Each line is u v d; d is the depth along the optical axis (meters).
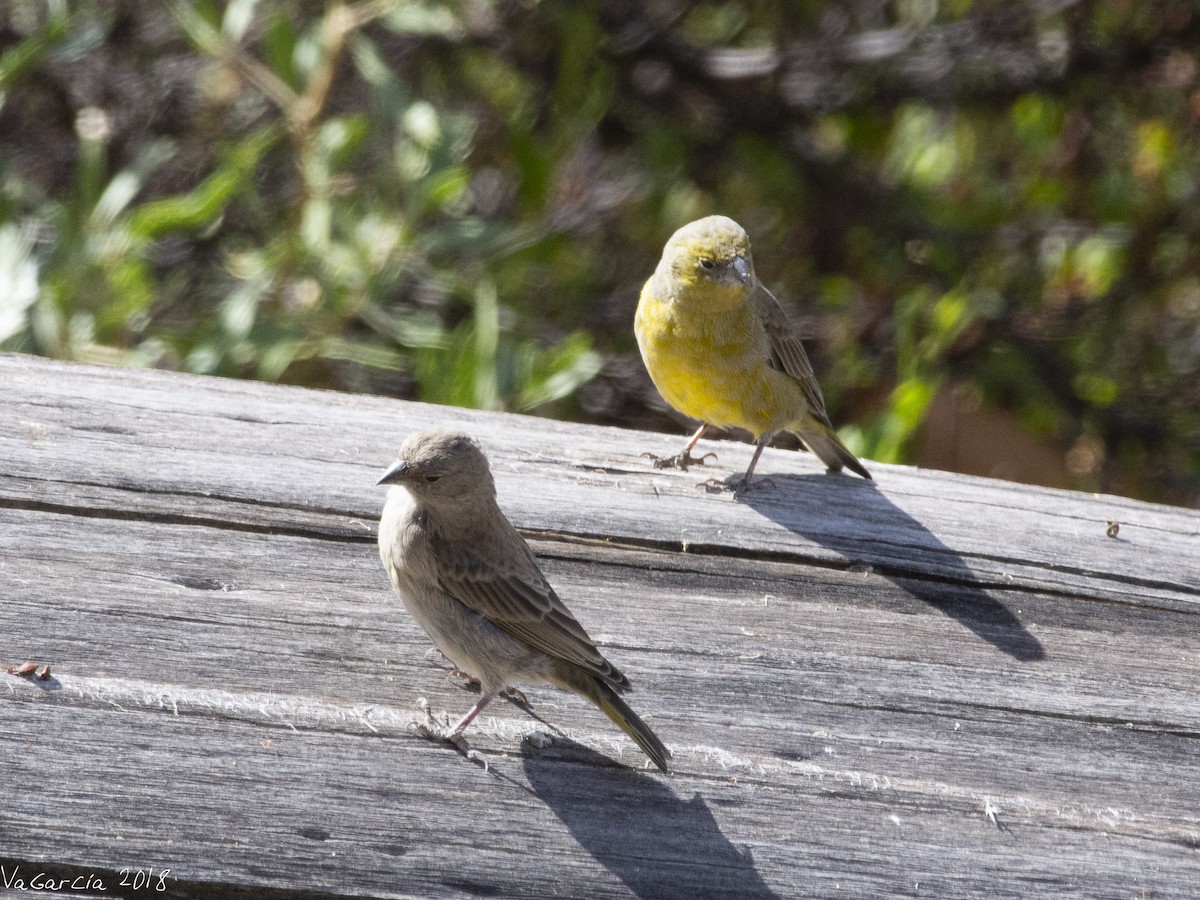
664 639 8.59
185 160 19.36
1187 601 9.51
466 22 19.45
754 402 11.83
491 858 7.14
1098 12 20.08
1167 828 7.90
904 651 8.77
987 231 20.23
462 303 17.91
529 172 17.91
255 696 7.66
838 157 20.61
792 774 7.82
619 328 19.50
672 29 20.41
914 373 16.62
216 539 8.58
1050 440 20.16
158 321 17.22
